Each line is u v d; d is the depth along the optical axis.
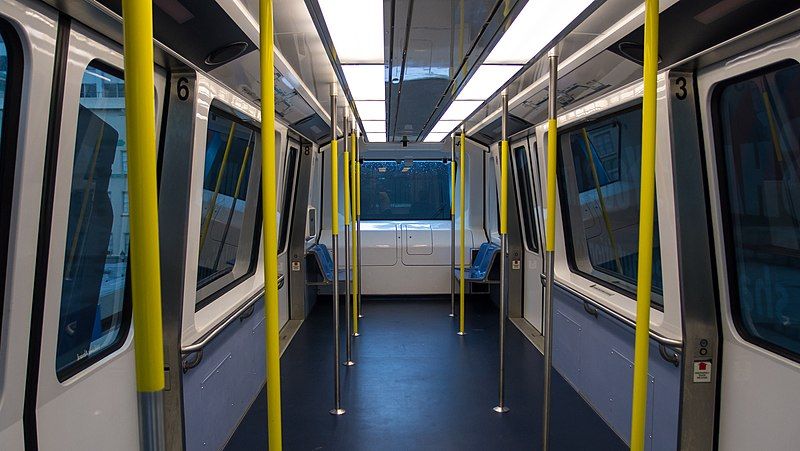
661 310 3.25
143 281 1.03
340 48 2.74
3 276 1.62
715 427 2.79
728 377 2.72
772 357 2.40
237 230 4.78
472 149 8.69
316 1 1.98
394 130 6.67
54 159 1.73
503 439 3.72
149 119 1.00
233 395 3.87
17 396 1.67
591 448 3.57
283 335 6.50
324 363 5.43
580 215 4.97
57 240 1.77
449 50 2.61
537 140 5.05
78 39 1.81
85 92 2.13
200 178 2.86
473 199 8.77
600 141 4.39
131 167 1.00
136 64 0.98
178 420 2.76
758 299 2.55
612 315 3.54
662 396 3.07
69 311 2.10
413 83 3.50
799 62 2.02
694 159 2.70
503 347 4.15
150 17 0.99
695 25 2.14
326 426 3.95
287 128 5.26
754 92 2.44
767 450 2.44
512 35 2.40
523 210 6.92
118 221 2.42
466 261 8.59
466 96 4.07
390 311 7.77
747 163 2.54
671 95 2.67
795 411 2.27
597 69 2.95
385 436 3.78
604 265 4.58
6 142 1.60
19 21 1.52
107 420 2.22
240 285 4.44
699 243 2.73
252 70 3.08
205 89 2.81
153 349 1.06
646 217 1.76
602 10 2.15
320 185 8.70
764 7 1.86
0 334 1.62
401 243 8.69
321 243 8.60
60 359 2.01
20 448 1.70
